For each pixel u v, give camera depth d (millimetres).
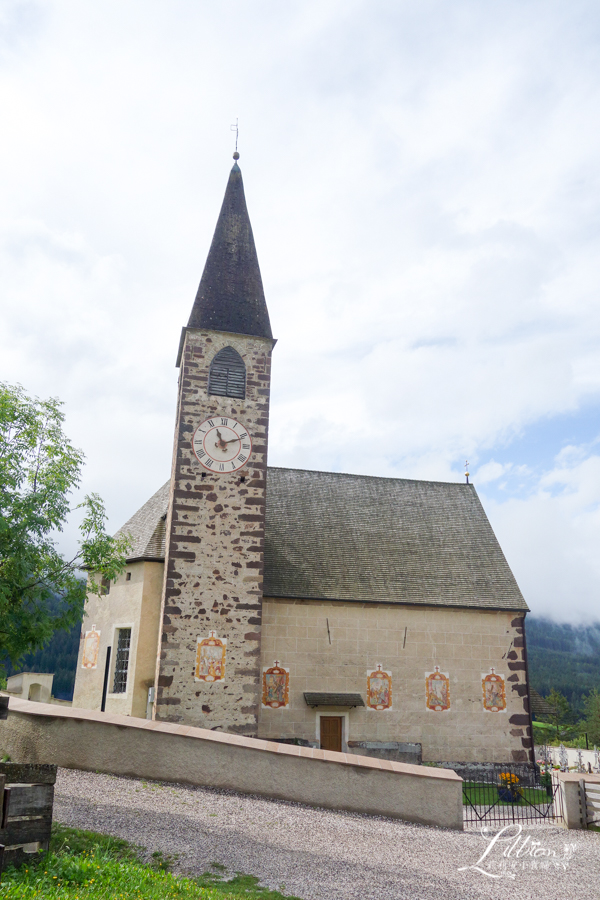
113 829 10547
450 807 14492
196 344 23625
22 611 14586
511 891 10266
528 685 24922
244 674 20875
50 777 8453
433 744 23453
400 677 23922
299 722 22578
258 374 23938
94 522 16891
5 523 13688
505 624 25469
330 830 12320
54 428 16609
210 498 22188
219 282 24781
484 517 29703
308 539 26438
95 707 23031
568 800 15594
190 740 14195
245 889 8953
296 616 23688
